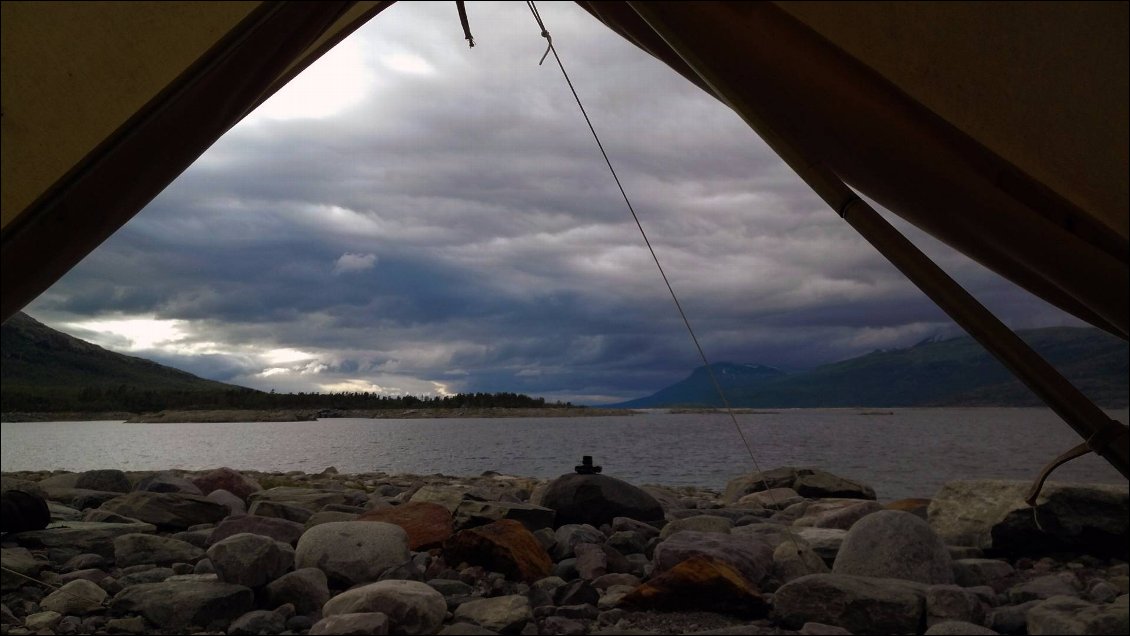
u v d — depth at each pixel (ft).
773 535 26.25
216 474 36.88
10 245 7.88
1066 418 8.09
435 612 17.03
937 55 8.50
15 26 7.97
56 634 16.80
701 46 8.74
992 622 18.13
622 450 123.54
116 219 8.25
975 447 134.92
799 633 16.71
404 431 236.43
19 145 7.96
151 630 17.17
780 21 8.61
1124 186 8.29
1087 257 8.38
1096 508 25.30
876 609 17.16
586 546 24.03
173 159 8.36
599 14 11.28
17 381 596.29
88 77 8.09
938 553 20.83
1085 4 8.29
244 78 8.54
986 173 8.63
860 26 8.52
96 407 485.56
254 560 18.93
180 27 8.24
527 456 108.06
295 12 8.57
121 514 27.76
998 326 8.27
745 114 9.02
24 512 24.20
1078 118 8.36
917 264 8.57
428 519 25.52
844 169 9.23
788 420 422.82
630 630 16.99
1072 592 20.54
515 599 17.92
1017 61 8.41
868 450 124.47
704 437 177.58
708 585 18.49
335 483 48.57
